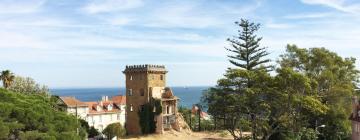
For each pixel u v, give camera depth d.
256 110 74.62
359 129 78.44
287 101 72.81
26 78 94.81
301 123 80.31
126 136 100.62
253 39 90.56
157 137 98.19
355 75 89.25
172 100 106.31
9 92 49.06
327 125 83.81
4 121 42.94
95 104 121.81
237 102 72.88
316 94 79.38
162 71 105.69
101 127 120.62
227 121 76.69
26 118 44.19
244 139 76.00
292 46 89.06
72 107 111.38
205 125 117.19
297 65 88.88
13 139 43.97
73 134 46.22
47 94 94.19
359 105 82.25
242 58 91.31
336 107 81.44
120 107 127.62
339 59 87.62
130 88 105.88
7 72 92.12
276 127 75.31
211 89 77.69
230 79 74.69
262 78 73.69
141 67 103.50
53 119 47.62
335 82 85.06
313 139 80.75
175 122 105.81
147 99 102.56
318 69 86.88
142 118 102.88
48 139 42.62
